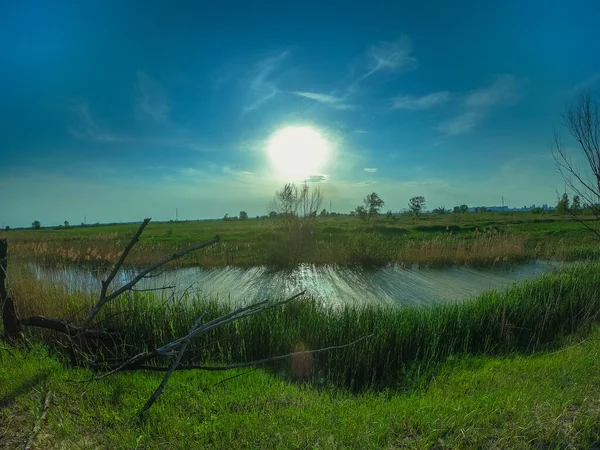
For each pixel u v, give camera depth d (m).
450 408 3.57
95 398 3.73
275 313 6.98
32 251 17.38
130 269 15.74
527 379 4.39
